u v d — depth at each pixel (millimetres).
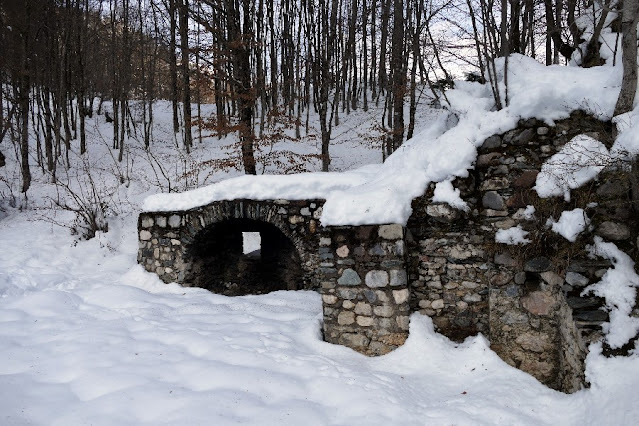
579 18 5711
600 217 3438
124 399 3225
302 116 19203
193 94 18094
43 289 6652
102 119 19688
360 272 4367
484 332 4211
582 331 3244
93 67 19344
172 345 4418
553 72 4312
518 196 3965
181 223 6730
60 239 8680
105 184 11648
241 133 10453
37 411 3061
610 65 4453
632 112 3463
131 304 5852
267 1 17203
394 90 11625
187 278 6762
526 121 3996
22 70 11898
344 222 4395
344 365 3949
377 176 5371
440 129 5137
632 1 3363
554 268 3670
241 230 8344
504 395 3412
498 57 5008
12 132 13383
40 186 12109
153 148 16031
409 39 11273
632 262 3266
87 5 16328
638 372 2848
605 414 2770
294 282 7676
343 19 16312
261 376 3652
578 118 3873
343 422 3076
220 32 10031
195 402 3205
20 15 12227
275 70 18984
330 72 13883
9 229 9203
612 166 3363
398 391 3500
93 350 4176
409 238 4449
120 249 8531
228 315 5402
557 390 3648
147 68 18344
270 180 6297
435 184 4391
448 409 3270
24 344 4367
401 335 4234
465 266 4297
